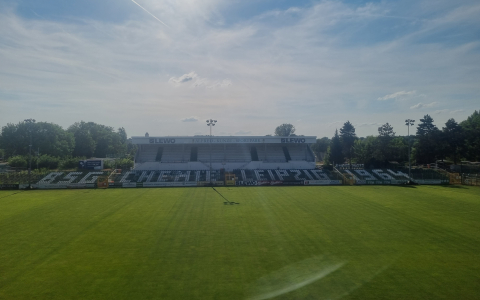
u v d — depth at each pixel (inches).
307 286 729.6
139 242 1065.5
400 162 4158.5
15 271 829.2
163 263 876.0
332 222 1333.7
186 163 3206.2
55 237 1132.5
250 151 3575.3
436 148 3538.4
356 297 677.3
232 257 919.7
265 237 1114.7
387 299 668.7
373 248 995.9
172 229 1224.8
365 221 1353.3
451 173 3053.6
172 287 729.0
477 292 697.6
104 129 6318.9
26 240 1098.7
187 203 1820.9
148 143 3262.8
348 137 4244.6
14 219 1417.3
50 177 2812.5
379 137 3676.2
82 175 2881.4
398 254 941.2
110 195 2177.7
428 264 861.8
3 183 2642.7
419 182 2876.5
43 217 1454.2
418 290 708.7
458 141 3533.5
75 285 743.1
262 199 1969.7
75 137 5398.6
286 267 842.8
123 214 1508.4
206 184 2773.1
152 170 3132.4
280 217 1432.1
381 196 2095.2
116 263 878.4
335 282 750.5
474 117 4574.3
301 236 1127.6
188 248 1000.9
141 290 714.8
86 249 999.0
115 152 6579.7
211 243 1050.1
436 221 1350.9
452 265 855.1
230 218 1411.2
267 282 752.3
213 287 727.7
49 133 4507.9
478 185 2706.7
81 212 1566.2
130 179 2898.6
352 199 1966.0
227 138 3326.8
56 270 832.9
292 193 2257.6
